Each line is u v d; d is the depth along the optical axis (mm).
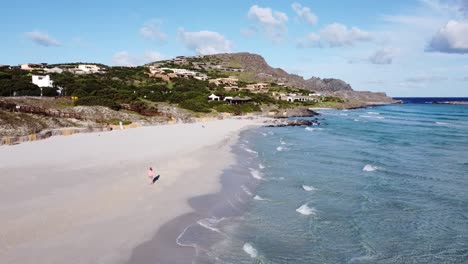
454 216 22750
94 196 23000
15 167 29703
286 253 17172
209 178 29875
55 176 27312
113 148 40219
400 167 37219
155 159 35250
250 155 41969
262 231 19734
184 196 24609
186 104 95000
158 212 21188
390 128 80375
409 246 18328
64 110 64500
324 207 24062
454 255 17422
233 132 64188
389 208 24125
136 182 26844
